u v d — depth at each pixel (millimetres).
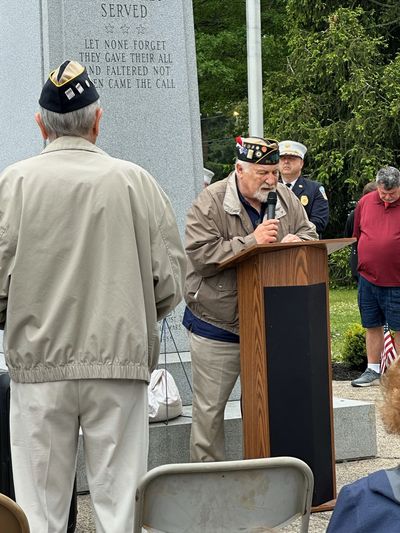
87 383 4492
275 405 6164
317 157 30500
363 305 11242
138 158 8680
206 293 6426
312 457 6223
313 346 6195
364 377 11344
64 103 4605
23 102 8734
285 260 6109
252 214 6418
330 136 30500
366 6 32625
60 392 4484
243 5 34656
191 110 8891
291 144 10062
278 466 3836
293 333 6145
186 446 7184
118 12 8602
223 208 6340
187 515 3812
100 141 8562
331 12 32062
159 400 7207
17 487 4574
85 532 6137
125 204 4539
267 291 6113
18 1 8750
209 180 9953
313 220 10031
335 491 6422
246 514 3863
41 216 4492
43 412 4496
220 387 6512
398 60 30500
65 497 4598
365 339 12672
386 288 10992
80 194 4516
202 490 3797
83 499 6746
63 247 4488
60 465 4559
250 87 15750
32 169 4551
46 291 4500
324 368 6312
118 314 4480
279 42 35031
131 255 4520
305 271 6113
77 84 4625
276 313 6121
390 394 2736
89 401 4520
